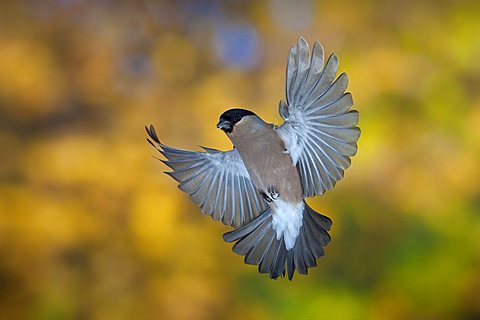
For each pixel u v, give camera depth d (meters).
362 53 7.14
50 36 7.29
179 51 7.33
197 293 6.85
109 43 7.33
